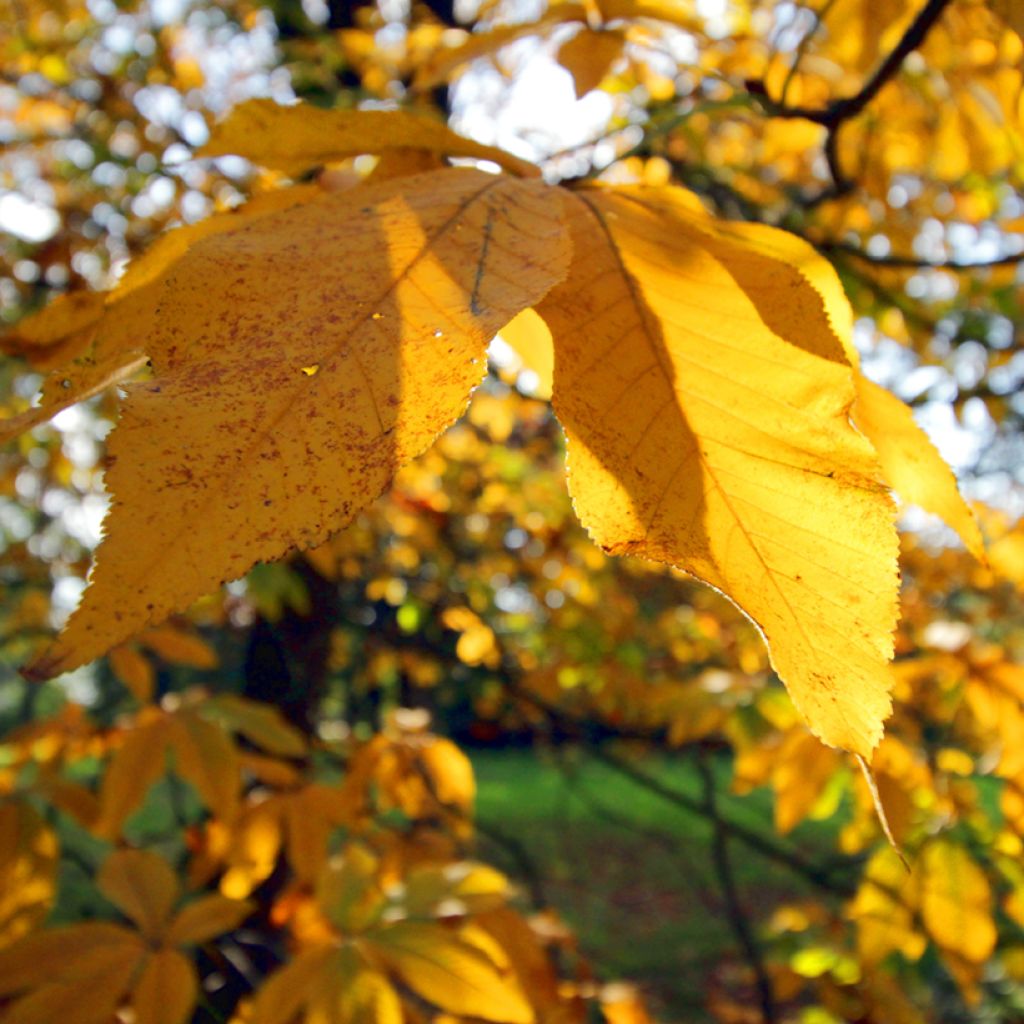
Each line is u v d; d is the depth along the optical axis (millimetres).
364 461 278
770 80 913
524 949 1029
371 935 932
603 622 2287
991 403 1256
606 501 378
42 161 2102
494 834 2168
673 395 398
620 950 3559
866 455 381
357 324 322
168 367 323
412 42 1646
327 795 1171
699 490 379
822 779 1123
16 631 2736
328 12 2164
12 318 2041
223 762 1105
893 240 1355
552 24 776
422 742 1304
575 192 505
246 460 272
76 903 1910
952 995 2119
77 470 2324
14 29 1987
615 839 5367
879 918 1001
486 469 2531
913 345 1374
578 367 403
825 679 341
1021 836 983
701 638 2504
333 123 585
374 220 391
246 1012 958
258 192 576
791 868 1842
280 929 1489
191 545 253
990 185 1322
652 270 438
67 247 1945
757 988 1756
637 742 2268
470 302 337
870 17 839
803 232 1124
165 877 994
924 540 2318
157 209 1911
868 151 988
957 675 1029
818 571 359
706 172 1577
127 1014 917
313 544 260
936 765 1054
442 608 2545
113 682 3527
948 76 840
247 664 2076
